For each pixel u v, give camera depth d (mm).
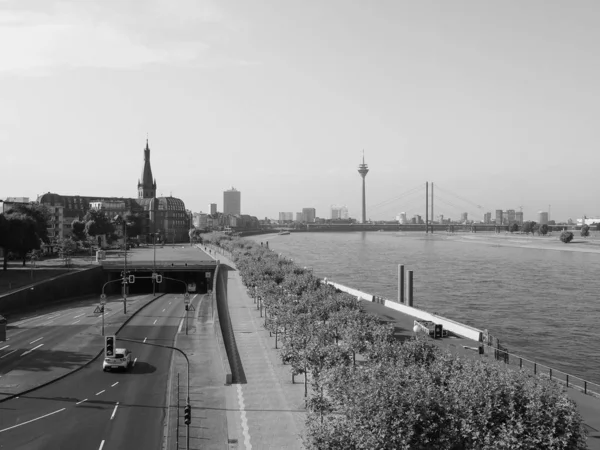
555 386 36312
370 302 113438
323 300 84688
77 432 48656
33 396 58531
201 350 80250
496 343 72812
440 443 33281
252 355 75938
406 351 50219
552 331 111688
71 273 149875
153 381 64000
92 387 61656
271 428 49281
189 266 178375
